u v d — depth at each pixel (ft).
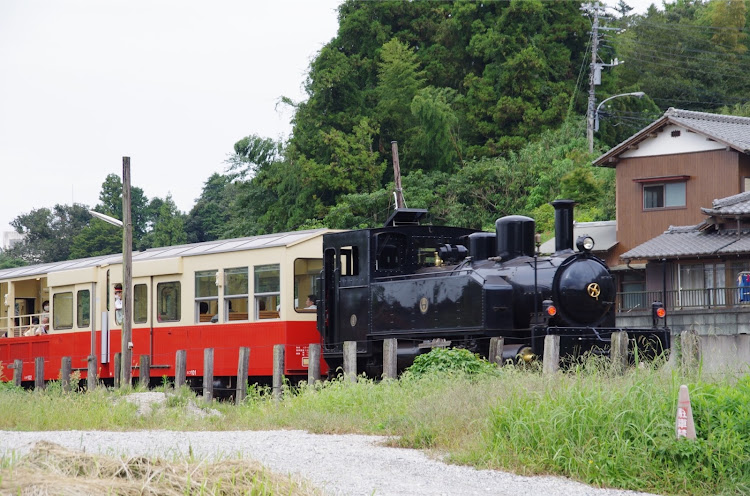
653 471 33.40
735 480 32.78
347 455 37.47
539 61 161.79
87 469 27.25
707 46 195.21
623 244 115.44
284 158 165.17
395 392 49.88
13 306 96.22
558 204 59.00
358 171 156.15
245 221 177.68
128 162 77.77
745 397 35.76
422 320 59.62
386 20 178.09
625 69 194.08
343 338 65.00
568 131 155.53
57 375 87.40
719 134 108.06
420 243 64.85
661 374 40.73
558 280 55.77
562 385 39.83
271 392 67.05
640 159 114.62
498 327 56.18
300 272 70.08
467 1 172.96
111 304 82.94
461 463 36.01
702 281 98.27
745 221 97.55
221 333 73.26
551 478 33.91
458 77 173.88
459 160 161.27
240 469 27.61
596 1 169.58
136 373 79.41
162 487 25.41
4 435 44.65
